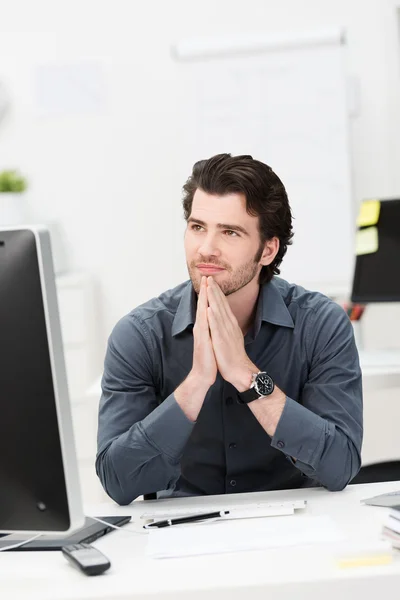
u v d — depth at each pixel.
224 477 2.43
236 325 2.14
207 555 1.67
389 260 4.02
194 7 5.60
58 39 5.72
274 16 5.54
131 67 5.70
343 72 5.27
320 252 5.34
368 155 5.51
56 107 5.76
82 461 5.43
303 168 5.34
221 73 5.39
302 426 2.12
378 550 1.64
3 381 1.54
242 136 5.39
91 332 5.63
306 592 1.50
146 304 2.45
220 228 2.16
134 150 5.75
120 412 2.28
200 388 2.11
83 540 1.81
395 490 2.12
